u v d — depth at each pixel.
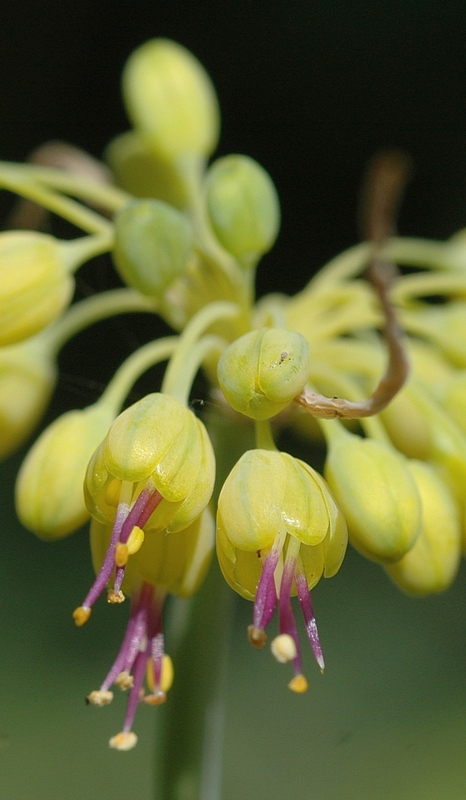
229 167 0.10
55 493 0.10
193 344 0.10
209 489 0.09
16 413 0.11
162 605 0.09
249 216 0.10
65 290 0.10
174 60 0.11
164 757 0.10
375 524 0.09
